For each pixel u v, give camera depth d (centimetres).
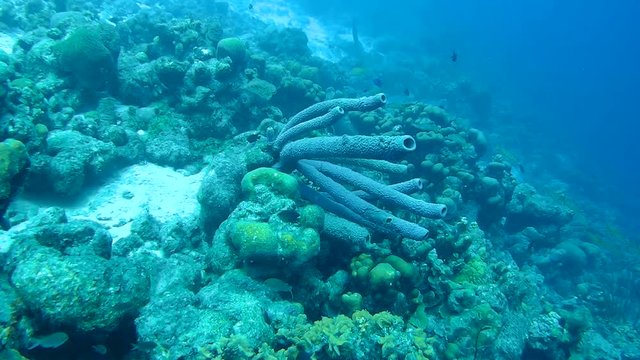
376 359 412
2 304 312
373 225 589
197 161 822
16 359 288
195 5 2112
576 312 741
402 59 3030
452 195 852
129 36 1077
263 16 2975
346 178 570
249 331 389
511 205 1177
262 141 673
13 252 349
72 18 990
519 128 3030
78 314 304
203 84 873
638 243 2009
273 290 464
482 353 551
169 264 516
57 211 519
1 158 477
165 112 859
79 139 662
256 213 505
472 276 641
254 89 922
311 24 3322
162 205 688
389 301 509
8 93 639
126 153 752
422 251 588
